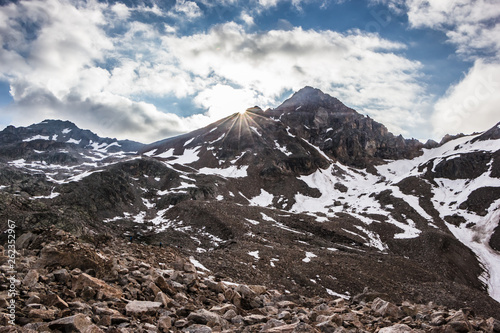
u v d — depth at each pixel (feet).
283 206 575.38
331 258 256.52
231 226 330.34
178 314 44.39
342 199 593.42
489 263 360.07
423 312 55.01
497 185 498.69
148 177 576.20
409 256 353.72
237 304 56.85
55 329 31.63
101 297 43.60
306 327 35.65
